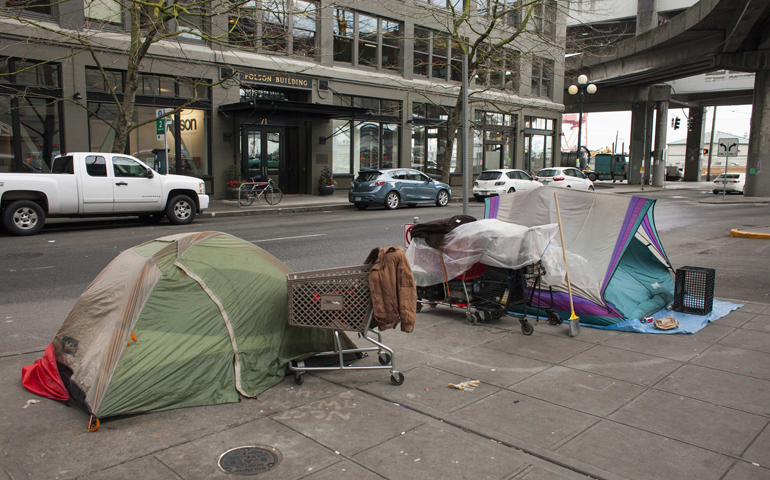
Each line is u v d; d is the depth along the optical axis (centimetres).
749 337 579
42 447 350
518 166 3391
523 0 2267
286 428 377
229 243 496
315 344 499
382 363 505
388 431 372
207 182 2075
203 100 2019
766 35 2658
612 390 441
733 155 2580
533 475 318
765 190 2875
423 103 2745
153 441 358
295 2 2170
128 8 1455
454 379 468
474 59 2217
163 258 450
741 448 348
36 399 426
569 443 354
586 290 641
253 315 468
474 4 2647
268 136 2327
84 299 466
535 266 621
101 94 1788
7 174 1242
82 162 1339
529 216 760
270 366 460
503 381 462
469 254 631
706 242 1320
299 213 1909
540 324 642
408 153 2736
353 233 1359
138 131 1898
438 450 346
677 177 5888
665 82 4350
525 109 3350
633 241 777
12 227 1241
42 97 1639
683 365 498
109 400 385
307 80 2278
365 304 457
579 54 3622
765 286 846
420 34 2733
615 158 5312
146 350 412
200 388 421
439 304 702
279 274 509
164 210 1485
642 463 330
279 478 314
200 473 320
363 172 2102
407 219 1697
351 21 2455
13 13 1588
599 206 701
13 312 664
